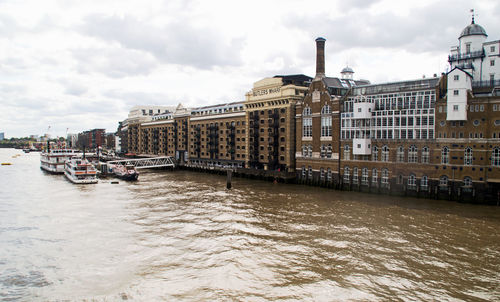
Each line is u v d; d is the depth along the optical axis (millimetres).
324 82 76938
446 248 36531
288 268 32562
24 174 109750
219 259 34812
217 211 53375
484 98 53531
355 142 68438
